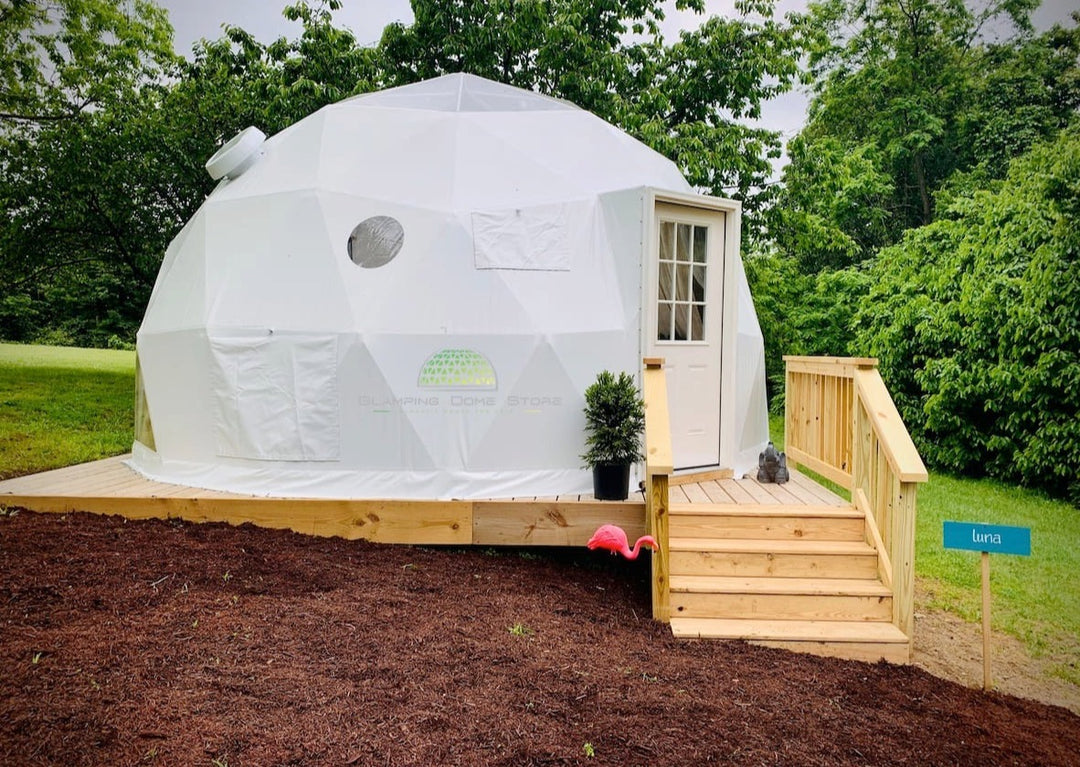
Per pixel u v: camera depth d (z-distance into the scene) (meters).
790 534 5.84
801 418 7.81
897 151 19.36
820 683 4.41
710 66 14.82
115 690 3.33
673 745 3.38
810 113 22.20
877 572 5.50
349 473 6.66
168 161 14.25
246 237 7.21
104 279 18.58
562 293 6.82
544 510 6.08
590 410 6.32
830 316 17.95
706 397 7.49
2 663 3.48
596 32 15.29
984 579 4.91
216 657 3.76
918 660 5.94
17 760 2.82
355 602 4.75
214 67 14.95
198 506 6.18
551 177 7.36
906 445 5.19
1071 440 9.88
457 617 4.73
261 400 6.71
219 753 2.96
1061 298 10.07
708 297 7.49
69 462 10.38
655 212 6.98
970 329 11.12
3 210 14.36
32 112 14.71
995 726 4.14
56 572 4.71
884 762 3.53
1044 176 11.01
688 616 5.23
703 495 6.52
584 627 4.92
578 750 3.24
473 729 3.32
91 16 14.88
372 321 6.67
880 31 20.58
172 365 7.21
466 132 7.64
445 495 6.60
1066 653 6.14
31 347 20.39
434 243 6.86
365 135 7.55
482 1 14.20
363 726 3.25
